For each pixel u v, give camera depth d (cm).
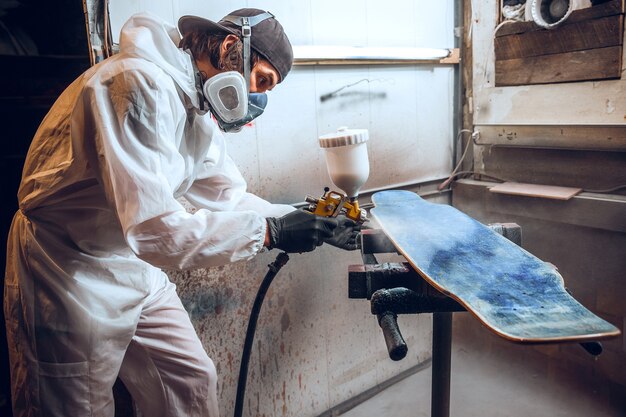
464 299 102
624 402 203
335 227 127
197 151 135
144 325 143
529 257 123
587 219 197
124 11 151
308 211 140
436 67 238
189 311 175
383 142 224
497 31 222
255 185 187
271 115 186
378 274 127
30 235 122
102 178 109
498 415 209
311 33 192
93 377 130
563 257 214
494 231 142
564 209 204
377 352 236
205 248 108
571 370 221
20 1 142
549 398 218
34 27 144
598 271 203
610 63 185
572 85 198
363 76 212
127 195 102
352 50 198
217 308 182
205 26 118
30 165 122
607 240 198
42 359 126
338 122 207
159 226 104
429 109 240
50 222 123
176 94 110
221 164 155
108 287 130
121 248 132
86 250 127
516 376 236
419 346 251
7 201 164
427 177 247
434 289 120
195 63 120
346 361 225
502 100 227
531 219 222
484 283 109
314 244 124
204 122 132
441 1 234
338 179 150
